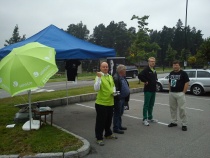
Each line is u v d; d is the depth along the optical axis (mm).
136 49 20703
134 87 16094
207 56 35219
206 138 6207
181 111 6895
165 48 84000
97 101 5719
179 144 5781
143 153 5258
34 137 5844
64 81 26641
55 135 5992
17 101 10789
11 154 4977
